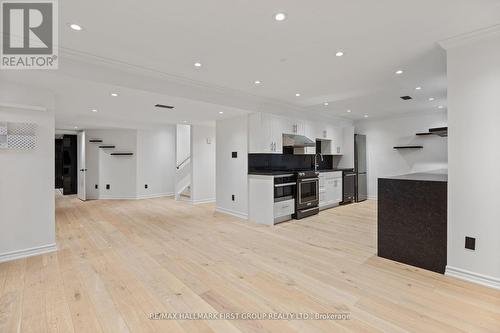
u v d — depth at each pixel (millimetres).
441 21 2074
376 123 6953
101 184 7121
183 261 2822
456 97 2332
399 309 1912
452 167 2363
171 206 6109
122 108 4262
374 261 2820
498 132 2115
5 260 2764
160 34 2283
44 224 3016
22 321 1767
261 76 3410
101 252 3074
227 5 1854
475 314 1833
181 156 7262
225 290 2205
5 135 2740
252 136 4773
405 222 2740
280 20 2062
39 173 2979
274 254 3041
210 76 3393
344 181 6352
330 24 2125
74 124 6164
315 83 3727
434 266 2529
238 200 5012
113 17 2004
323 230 4098
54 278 2398
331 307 1948
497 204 2131
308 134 5695
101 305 1966
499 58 2107
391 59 2861
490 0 1807
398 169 6578
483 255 2209
